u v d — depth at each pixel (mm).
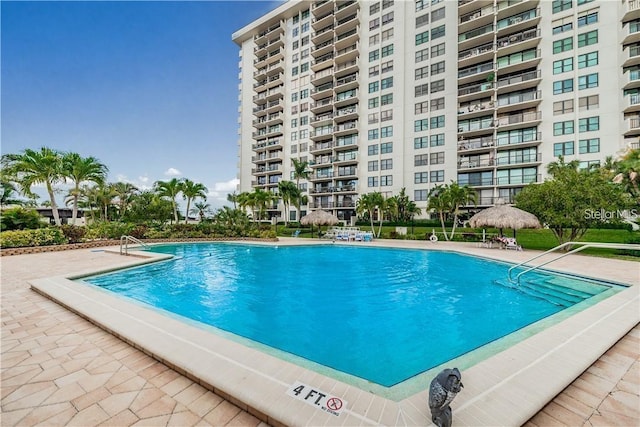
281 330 5270
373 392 2670
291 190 33375
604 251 14141
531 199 14969
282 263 12758
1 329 4164
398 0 31922
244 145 46188
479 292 7816
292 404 2314
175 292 7895
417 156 30516
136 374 2943
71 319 4594
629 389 2662
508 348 3531
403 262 12945
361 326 5441
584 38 23609
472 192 22016
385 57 32719
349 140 35000
